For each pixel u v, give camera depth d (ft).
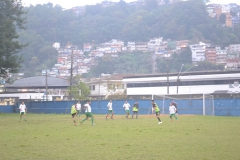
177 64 639.76
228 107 239.09
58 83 428.15
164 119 192.95
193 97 270.67
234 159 67.15
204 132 114.32
